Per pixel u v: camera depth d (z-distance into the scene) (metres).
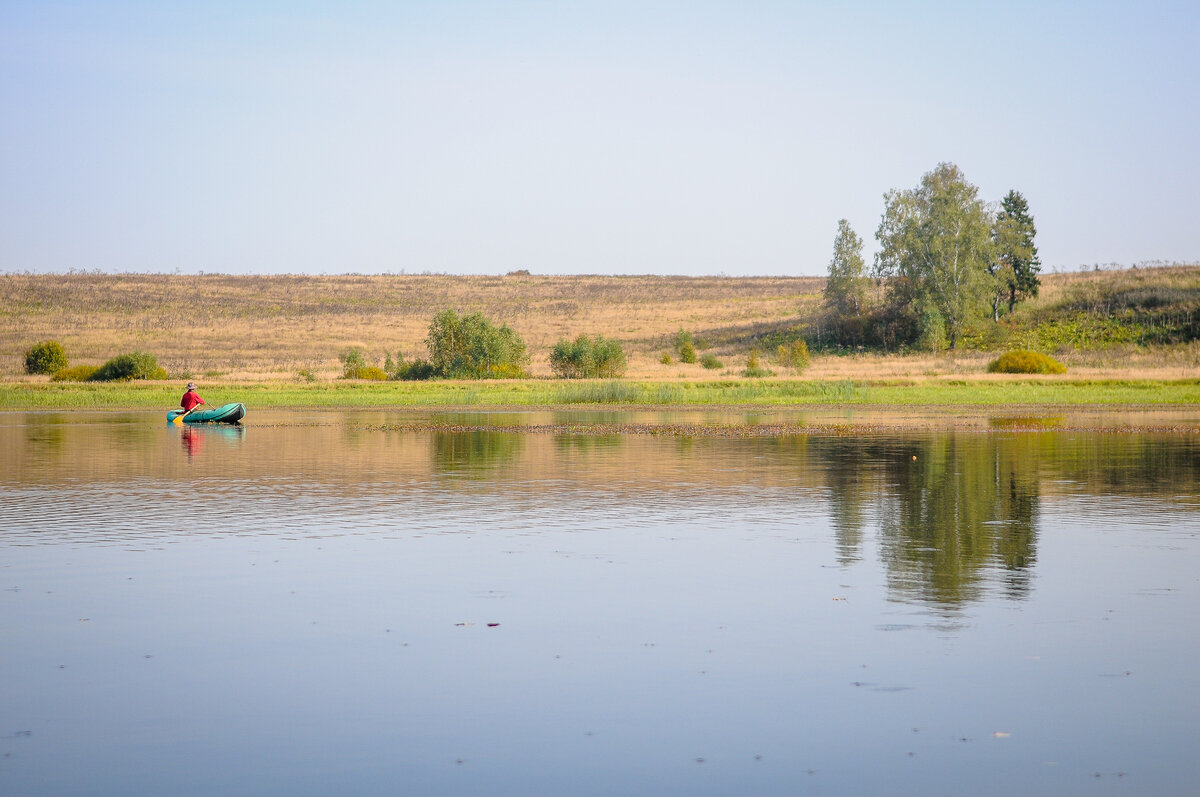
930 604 11.36
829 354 115.56
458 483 22.00
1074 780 7.11
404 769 7.31
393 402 59.59
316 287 192.12
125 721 8.18
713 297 185.12
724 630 10.42
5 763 7.43
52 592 12.07
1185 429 37.31
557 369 87.69
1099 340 106.38
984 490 20.33
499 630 10.48
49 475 23.92
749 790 6.97
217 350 142.00
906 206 112.50
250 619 10.94
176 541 15.19
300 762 7.43
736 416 47.06
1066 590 11.92
